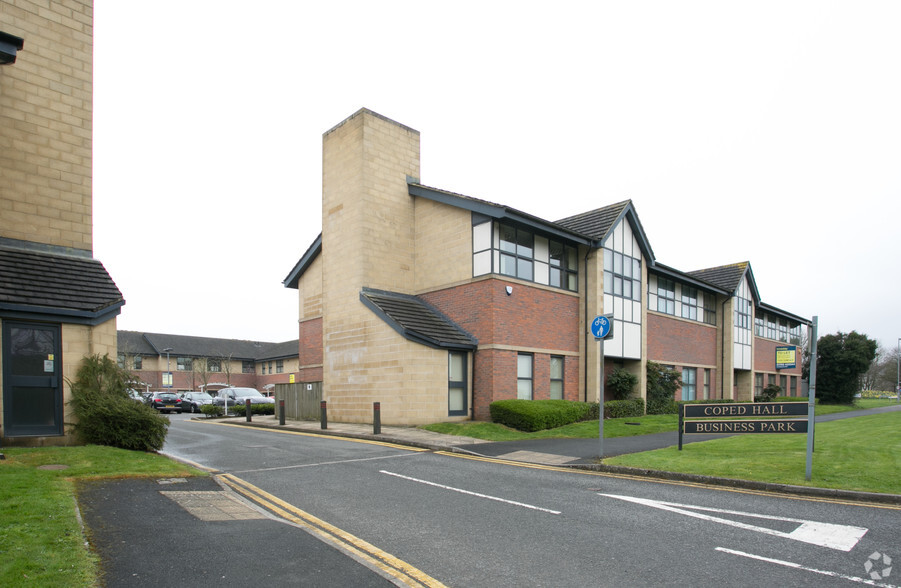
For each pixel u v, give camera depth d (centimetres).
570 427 1761
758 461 1029
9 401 994
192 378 5491
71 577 441
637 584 484
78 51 1239
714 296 3142
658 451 1216
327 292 2172
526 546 587
